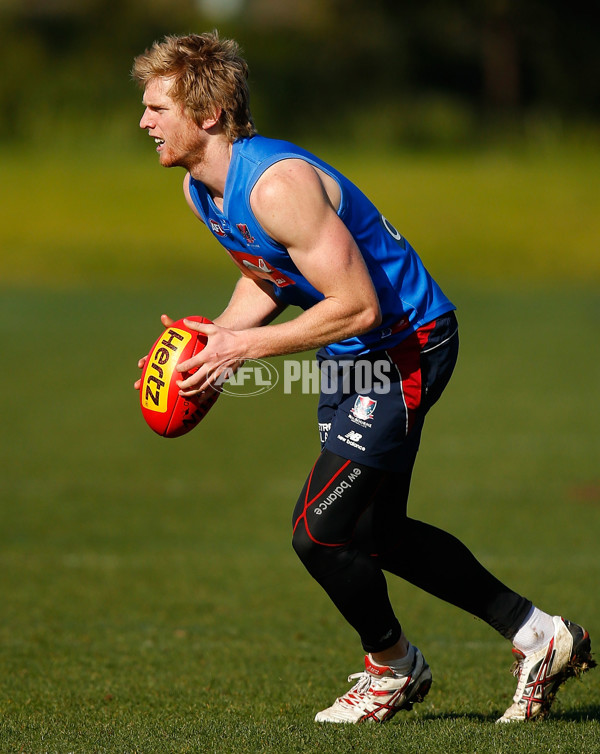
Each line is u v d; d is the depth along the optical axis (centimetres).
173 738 1142
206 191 1214
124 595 2227
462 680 1547
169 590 2270
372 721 1258
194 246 11462
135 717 1302
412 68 19450
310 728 1205
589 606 2023
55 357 6138
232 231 1198
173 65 1150
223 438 4184
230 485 3400
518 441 4041
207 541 2739
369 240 1195
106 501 3188
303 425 4456
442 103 18738
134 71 1194
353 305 1115
